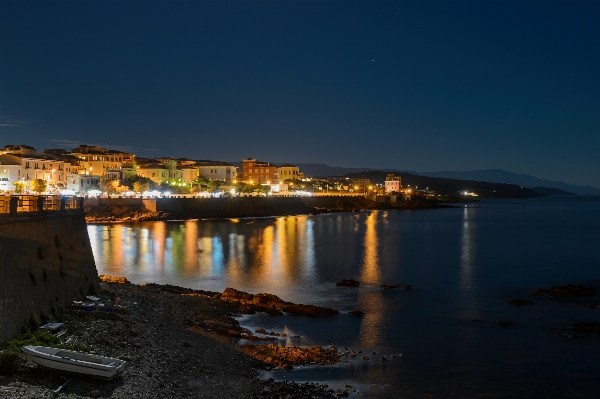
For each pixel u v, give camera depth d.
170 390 27.59
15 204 30.58
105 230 136.88
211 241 114.38
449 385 33.66
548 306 55.34
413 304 55.75
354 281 66.50
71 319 33.97
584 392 33.19
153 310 44.09
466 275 74.88
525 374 35.91
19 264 30.05
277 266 81.12
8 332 27.62
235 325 44.25
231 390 29.78
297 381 33.16
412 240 125.81
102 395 24.81
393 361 37.72
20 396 22.59
